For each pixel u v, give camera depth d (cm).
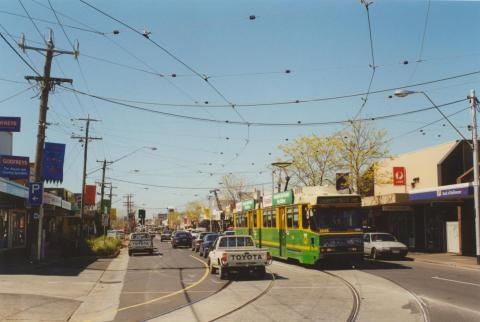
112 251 3772
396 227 4453
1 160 2869
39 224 2620
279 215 2927
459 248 3422
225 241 2294
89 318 1242
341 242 2392
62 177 3042
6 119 2838
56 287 1784
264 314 1246
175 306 1410
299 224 2552
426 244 3928
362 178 4312
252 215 3622
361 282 1878
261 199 3428
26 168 2909
